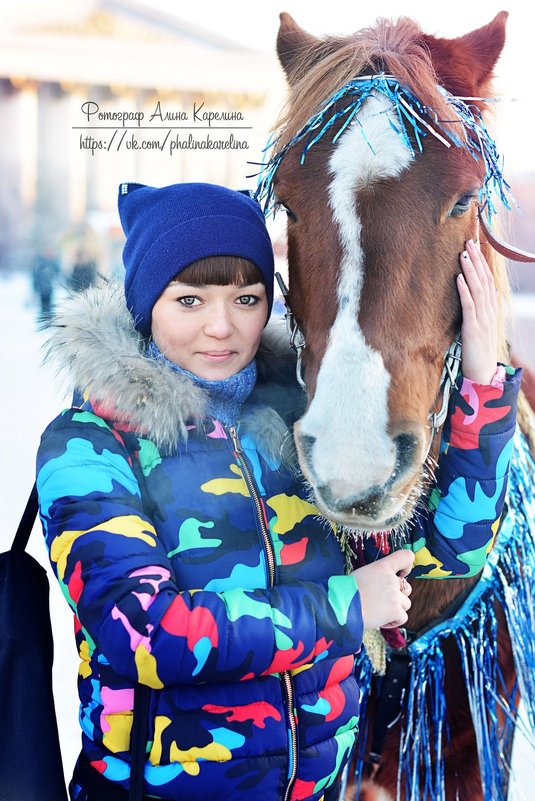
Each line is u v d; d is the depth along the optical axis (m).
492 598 1.38
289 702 1.03
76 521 0.99
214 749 0.99
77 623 1.09
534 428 1.56
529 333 5.91
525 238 7.36
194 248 1.10
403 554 1.11
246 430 1.13
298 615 0.97
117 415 1.07
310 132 1.13
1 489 3.68
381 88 1.12
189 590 1.00
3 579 1.10
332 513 0.98
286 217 1.25
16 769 1.02
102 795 1.02
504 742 1.47
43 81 11.55
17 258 9.67
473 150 1.14
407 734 1.35
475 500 1.16
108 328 1.12
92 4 11.74
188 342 1.13
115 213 10.46
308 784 1.04
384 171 1.07
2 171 11.09
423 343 1.08
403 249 1.05
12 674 1.06
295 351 1.27
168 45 11.97
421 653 1.36
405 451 1.01
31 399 5.16
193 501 1.05
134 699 0.98
